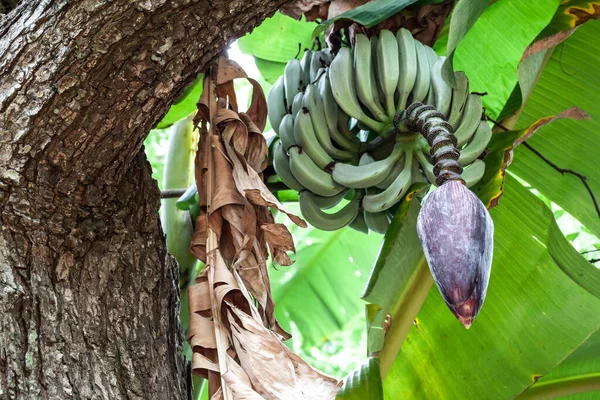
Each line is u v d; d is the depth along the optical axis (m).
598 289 2.65
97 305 2.20
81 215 2.21
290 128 2.55
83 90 2.14
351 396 2.41
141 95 2.17
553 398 2.83
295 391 2.13
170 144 3.06
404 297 2.64
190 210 2.83
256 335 2.16
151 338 2.23
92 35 2.13
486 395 2.69
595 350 2.83
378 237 3.48
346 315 3.49
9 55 2.15
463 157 2.44
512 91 2.71
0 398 2.06
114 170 2.22
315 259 3.53
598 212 2.67
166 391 2.20
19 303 2.13
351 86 2.47
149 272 2.28
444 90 2.45
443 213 2.08
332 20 2.48
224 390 2.12
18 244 2.16
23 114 2.14
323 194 2.52
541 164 2.88
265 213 2.36
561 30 2.58
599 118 2.83
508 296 2.73
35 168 2.16
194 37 2.17
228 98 2.44
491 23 2.85
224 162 2.34
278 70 3.15
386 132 2.48
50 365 2.11
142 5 2.12
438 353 2.74
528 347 2.69
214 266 2.25
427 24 2.59
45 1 2.17
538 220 2.74
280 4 2.24
